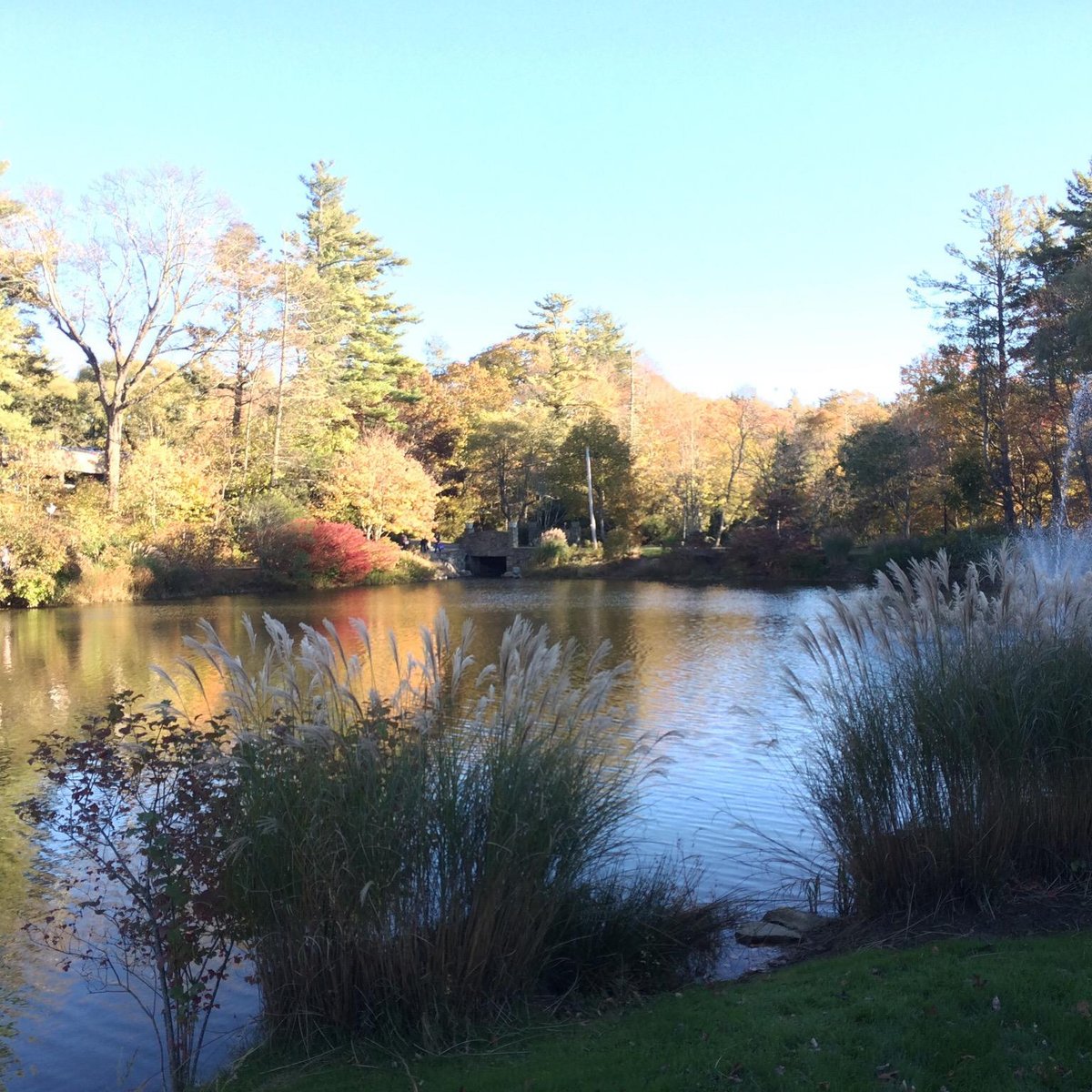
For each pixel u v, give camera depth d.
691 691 14.46
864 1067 3.69
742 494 55.84
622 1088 3.68
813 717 6.07
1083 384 32.34
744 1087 3.62
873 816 5.44
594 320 82.62
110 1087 4.45
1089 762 5.40
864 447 45.69
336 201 61.09
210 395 46.00
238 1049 4.60
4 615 28.69
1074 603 5.62
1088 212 37.38
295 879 4.37
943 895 5.31
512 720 4.76
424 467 61.00
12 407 46.06
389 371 62.72
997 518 41.41
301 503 46.97
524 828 4.53
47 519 32.72
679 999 4.61
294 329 46.81
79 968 5.62
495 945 4.51
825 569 44.25
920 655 5.63
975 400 40.75
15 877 7.00
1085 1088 3.46
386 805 4.40
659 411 66.25
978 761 5.30
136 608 30.91
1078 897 5.20
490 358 76.62
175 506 40.06
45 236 38.19
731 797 8.56
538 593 37.69
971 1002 4.13
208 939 5.16
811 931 5.54
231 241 42.34
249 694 4.59
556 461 58.69
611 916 5.11
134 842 6.93
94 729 4.83
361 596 36.50
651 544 59.03
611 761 5.73
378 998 4.41
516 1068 3.97
